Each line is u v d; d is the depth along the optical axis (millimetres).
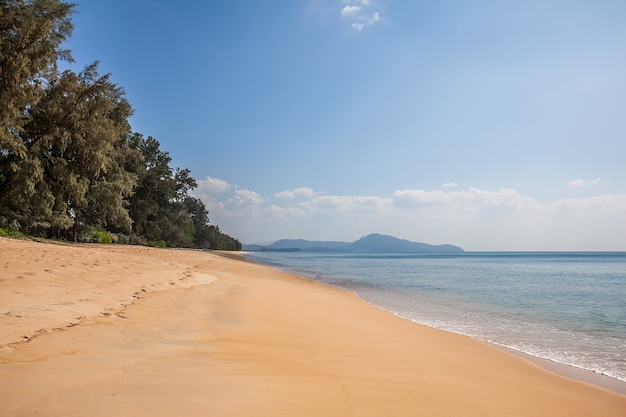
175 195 68562
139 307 7961
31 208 28844
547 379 6266
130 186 38219
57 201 30266
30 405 2996
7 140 24125
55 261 12258
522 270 45469
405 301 16172
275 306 11008
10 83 21547
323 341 7191
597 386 6012
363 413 3709
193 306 9070
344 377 4941
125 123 37688
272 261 64500
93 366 4133
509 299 17328
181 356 4961
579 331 10406
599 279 31203
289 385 4270
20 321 5559
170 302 9141
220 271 22391
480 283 26156
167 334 6152
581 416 4645
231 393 3752
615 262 79812
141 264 16547
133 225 57000
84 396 3285
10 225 28562
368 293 19141
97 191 34094
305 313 10484
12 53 21812
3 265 10000
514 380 6027
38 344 4703
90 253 17797
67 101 29438
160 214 63406
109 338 5426
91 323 6109
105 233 45062
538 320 12062
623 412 4910
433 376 5648
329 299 14805
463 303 15852
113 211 36188
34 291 7668
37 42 22906
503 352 8008
